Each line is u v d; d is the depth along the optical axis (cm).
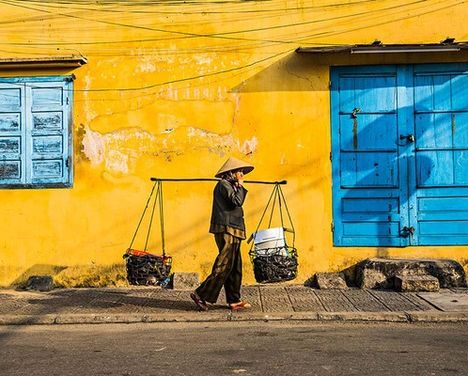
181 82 998
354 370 530
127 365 559
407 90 986
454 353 587
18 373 541
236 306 809
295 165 985
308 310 794
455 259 969
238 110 992
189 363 562
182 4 1000
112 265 990
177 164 994
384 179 980
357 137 985
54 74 1005
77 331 727
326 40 991
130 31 1005
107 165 997
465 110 982
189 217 989
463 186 977
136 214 993
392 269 930
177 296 903
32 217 995
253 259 831
